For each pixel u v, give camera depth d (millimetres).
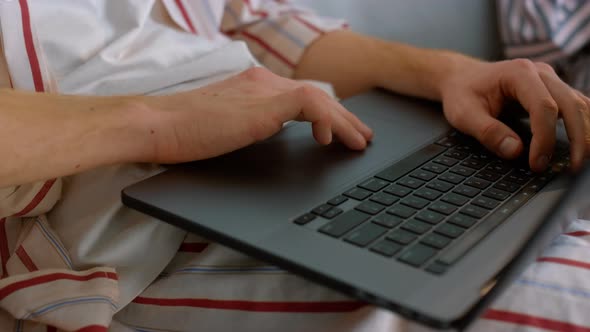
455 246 390
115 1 618
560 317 400
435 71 693
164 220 432
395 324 413
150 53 602
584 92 999
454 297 337
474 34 1170
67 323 422
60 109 458
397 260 371
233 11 879
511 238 406
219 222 413
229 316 455
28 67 523
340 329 410
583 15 1061
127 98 505
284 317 444
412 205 446
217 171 490
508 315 402
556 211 380
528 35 1082
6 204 477
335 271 359
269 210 429
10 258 482
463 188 479
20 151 416
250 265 476
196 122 484
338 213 427
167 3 683
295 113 509
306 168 498
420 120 633
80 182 509
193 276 479
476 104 595
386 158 527
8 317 448
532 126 530
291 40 861
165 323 469
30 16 524
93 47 586
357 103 686
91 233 473
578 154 511
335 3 1081
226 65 633
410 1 1137
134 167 504
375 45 816
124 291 472
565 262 443
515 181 499
